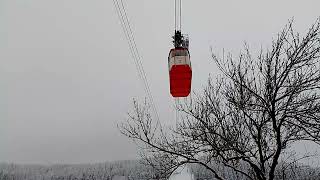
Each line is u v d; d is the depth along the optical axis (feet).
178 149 26.63
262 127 24.75
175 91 26.25
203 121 25.16
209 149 25.77
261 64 23.77
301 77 23.16
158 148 27.22
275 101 23.12
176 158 27.17
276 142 24.29
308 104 23.84
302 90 23.31
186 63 25.98
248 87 24.44
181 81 26.02
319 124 23.56
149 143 27.61
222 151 24.89
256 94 23.59
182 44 27.40
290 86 23.02
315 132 23.73
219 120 24.91
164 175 26.78
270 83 23.13
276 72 23.27
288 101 23.24
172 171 26.94
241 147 24.61
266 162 25.68
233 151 25.58
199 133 25.93
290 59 23.12
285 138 24.07
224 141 24.80
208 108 25.48
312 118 23.65
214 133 24.59
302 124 24.04
